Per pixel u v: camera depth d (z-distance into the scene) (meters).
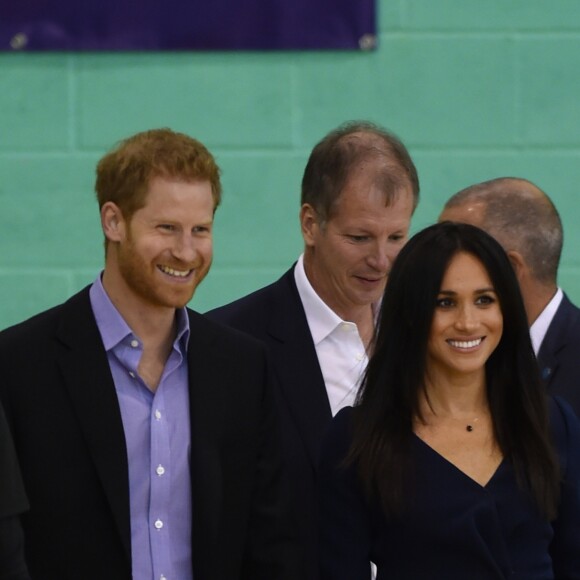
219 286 18.97
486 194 14.26
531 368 11.79
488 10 18.95
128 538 11.24
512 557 11.55
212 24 18.75
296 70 18.86
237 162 18.91
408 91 18.92
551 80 19.03
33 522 11.25
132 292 11.55
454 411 11.80
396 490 11.48
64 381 11.42
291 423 13.07
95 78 18.80
